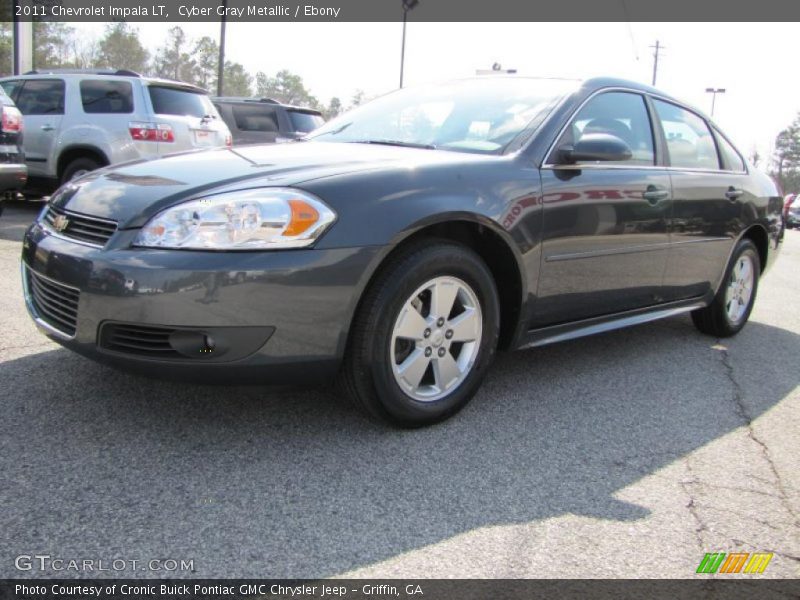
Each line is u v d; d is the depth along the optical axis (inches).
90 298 97.9
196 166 113.7
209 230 95.2
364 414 111.7
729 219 178.7
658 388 146.9
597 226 135.3
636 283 150.7
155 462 97.9
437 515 89.7
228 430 109.7
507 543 84.6
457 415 123.3
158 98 343.0
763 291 291.9
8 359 132.4
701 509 96.3
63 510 84.4
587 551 84.1
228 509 87.4
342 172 106.0
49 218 115.1
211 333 94.6
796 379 160.7
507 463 106.0
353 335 104.7
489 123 137.0
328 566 77.6
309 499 91.2
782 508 97.9
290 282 96.1
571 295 134.6
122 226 99.7
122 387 122.5
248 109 502.0
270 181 102.9
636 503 96.8
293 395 124.6
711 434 123.8
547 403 133.0
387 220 102.9
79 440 102.7
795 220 1181.1
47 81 343.0
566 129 134.0
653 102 163.0
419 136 140.6
